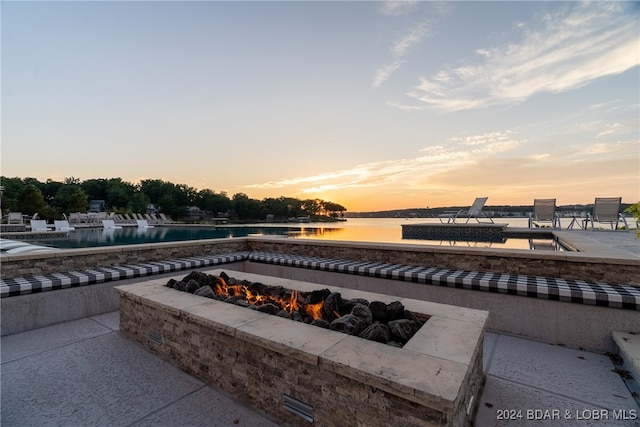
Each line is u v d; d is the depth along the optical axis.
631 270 3.55
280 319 2.50
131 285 3.75
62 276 4.36
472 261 4.62
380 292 4.80
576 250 5.18
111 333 3.76
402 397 1.50
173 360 2.96
